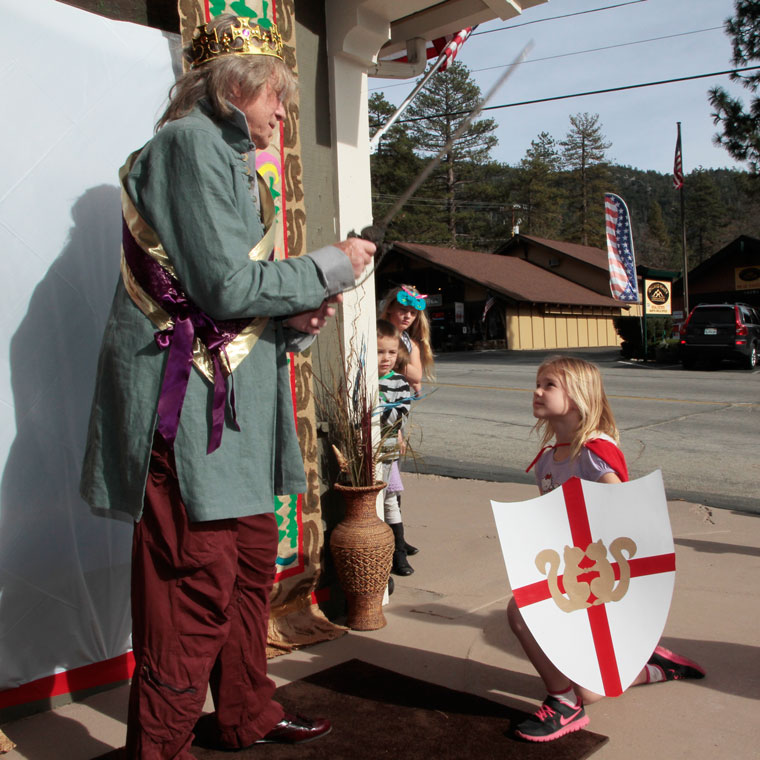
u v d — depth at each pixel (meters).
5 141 2.41
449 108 46.47
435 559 4.38
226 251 1.78
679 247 92.25
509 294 31.62
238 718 2.24
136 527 1.94
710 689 2.66
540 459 2.79
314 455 3.25
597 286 39.06
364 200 3.55
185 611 1.92
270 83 1.97
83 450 2.60
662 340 22.14
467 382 16.23
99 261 2.63
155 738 1.91
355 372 3.43
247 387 1.93
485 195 52.03
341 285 2.02
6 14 2.41
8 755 2.24
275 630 3.06
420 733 2.35
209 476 1.86
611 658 2.27
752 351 18.83
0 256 2.40
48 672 2.55
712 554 4.32
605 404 2.64
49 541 2.53
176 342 1.84
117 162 2.68
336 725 2.41
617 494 2.38
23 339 2.45
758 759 2.20
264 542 2.23
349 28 3.33
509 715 2.47
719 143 20.66
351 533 3.20
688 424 9.77
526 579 2.26
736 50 19.95
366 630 3.25
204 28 2.01
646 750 2.27
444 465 7.48
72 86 2.56
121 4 2.74
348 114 3.47
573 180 70.81
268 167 3.04
